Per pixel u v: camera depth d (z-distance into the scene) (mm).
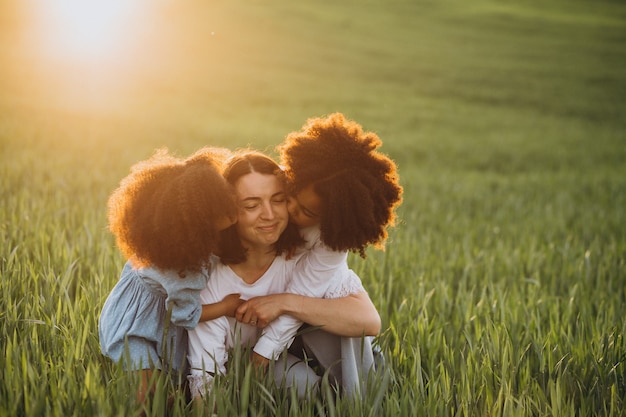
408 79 31953
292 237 3266
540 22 46719
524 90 31016
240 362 3227
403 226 8469
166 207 2844
